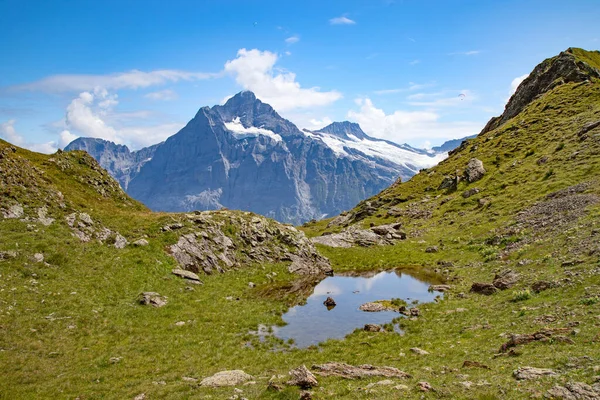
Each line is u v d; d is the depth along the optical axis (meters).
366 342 30.61
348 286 53.72
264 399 18.92
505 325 28.36
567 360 18.39
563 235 45.06
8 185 47.88
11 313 30.08
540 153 94.25
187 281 47.34
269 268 59.91
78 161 71.75
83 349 28.16
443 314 35.91
